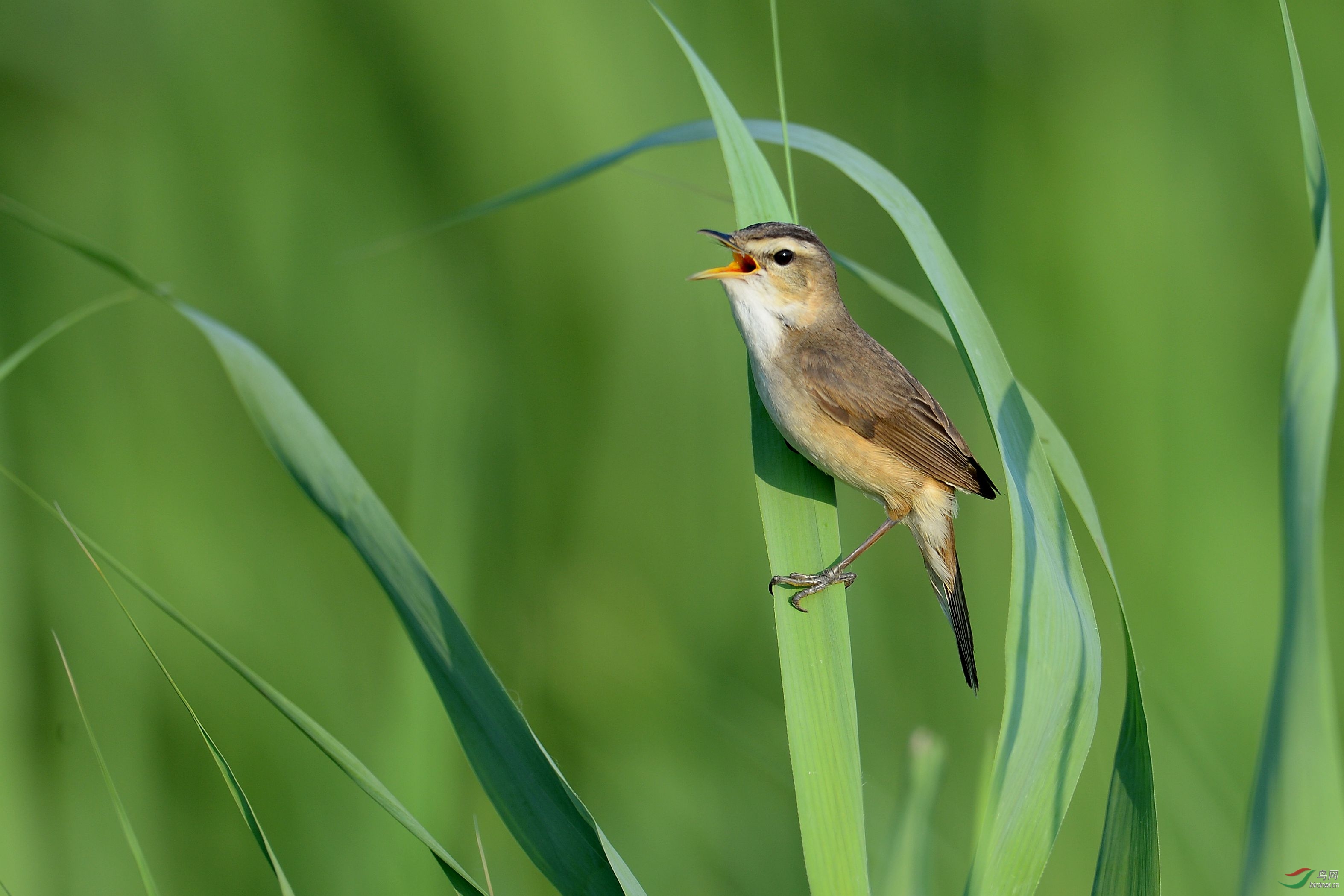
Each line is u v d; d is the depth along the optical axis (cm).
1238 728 1049
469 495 890
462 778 844
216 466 1202
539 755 495
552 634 1097
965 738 1018
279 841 898
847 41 1409
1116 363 1255
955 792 968
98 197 1345
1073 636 503
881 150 1402
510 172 1380
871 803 925
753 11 1412
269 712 975
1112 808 482
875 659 1076
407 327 1361
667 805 970
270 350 1356
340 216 1395
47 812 859
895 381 771
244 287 1370
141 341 1279
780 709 1043
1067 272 1300
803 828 519
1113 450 1223
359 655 1055
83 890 841
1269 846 347
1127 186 1319
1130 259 1295
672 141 696
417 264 1376
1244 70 1323
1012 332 1302
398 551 530
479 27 1366
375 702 1009
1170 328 1270
